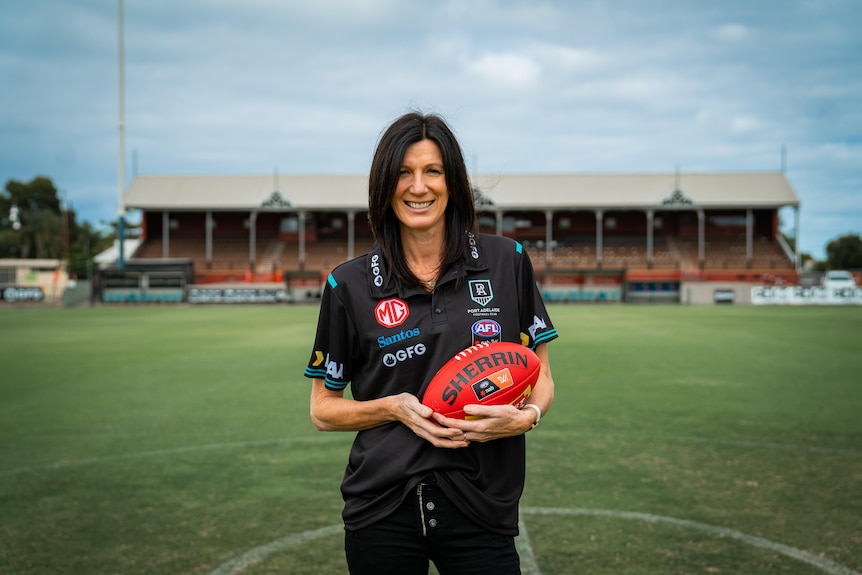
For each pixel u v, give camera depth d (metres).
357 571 2.32
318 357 2.43
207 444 7.38
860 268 79.25
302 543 4.58
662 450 6.90
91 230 90.44
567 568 4.13
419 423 2.17
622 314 32.53
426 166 2.26
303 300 51.94
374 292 2.31
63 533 4.80
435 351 2.27
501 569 2.25
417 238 2.38
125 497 5.59
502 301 2.35
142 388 11.16
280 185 55.78
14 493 5.70
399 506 2.23
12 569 4.21
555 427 7.96
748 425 8.05
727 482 5.82
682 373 12.40
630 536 4.62
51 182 91.75
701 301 48.81
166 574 4.13
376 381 2.33
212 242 57.66
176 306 45.72
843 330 21.89
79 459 6.78
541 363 2.49
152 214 58.47
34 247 83.44
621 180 54.53
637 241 56.25
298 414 9.00
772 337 19.42
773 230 55.44
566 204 51.19
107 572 4.17
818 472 6.12
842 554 4.31
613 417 8.52
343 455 6.90
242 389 11.06
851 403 9.48
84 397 10.34
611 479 5.92
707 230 56.50
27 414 9.05
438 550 2.28
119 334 21.91
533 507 5.21
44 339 20.16
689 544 4.48
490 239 2.43
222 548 4.51
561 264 53.50
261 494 5.64
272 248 57.03
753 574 4.03
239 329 23.97
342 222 58.72
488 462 2.28
